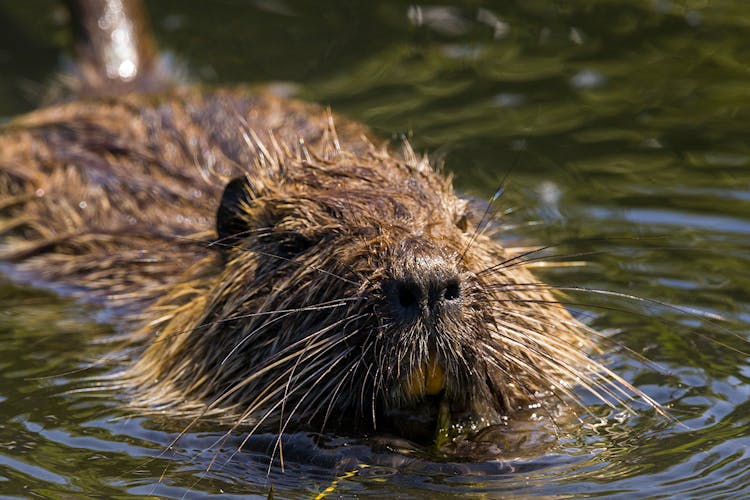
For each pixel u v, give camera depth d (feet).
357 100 52.34
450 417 28.76
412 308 26.58
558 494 26.13
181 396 30.83
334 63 55.88
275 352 29.12
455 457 27.78
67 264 39.22
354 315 27.20
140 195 40.11
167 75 54.90
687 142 47.67
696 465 27.30
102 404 31.27
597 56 55.42
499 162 46.57
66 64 56.44
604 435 28.99
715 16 58.49
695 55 54.90
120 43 55.06
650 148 47.32
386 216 29.01
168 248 37.81
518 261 32.76
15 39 59.00
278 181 32.40
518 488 26.43
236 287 30.50
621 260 38.96
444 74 54.44
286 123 43.16
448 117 50.52
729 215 41.68
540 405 30.30
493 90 52.80
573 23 58.44
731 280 37.22
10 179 42.86
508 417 29.66
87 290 38.01
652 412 30.09
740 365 32.24
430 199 30.27
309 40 58.03
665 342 33.81
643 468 27.22
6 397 31.86
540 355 28.63
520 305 30.30
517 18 59.26
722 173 44.98
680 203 42.86
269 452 28.22
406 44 57.21
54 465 28.12
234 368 29.89
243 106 45.16
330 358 28.02
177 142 42.34
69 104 48.93
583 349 32.81
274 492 26.63
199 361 30.91
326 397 27.99
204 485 27.04
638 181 44.70
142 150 42.24
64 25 60.44
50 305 37.83
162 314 34.35
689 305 35.70
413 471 27.12
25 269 39.88
